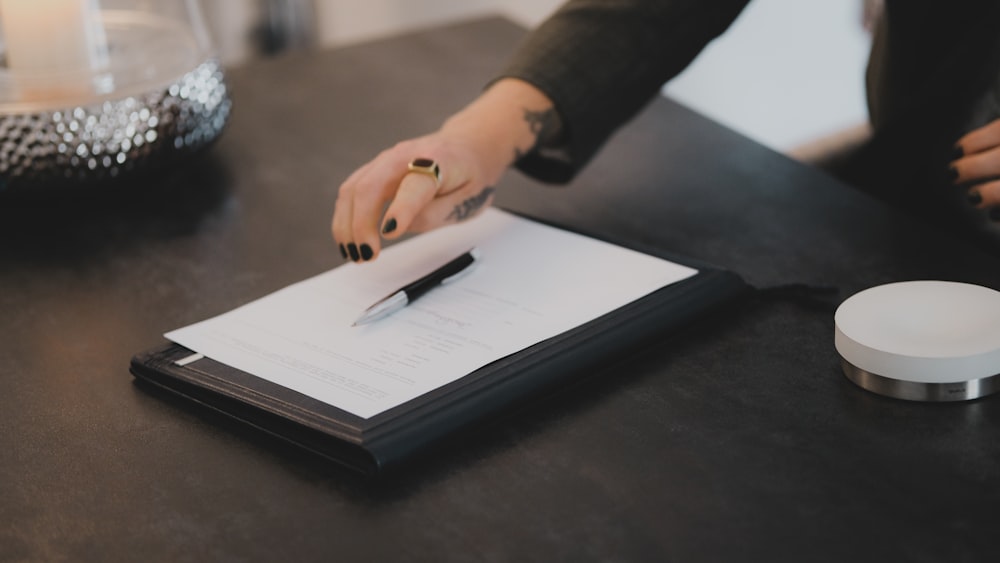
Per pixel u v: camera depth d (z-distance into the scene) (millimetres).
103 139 954
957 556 544
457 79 1249
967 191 989
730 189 967
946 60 1068
